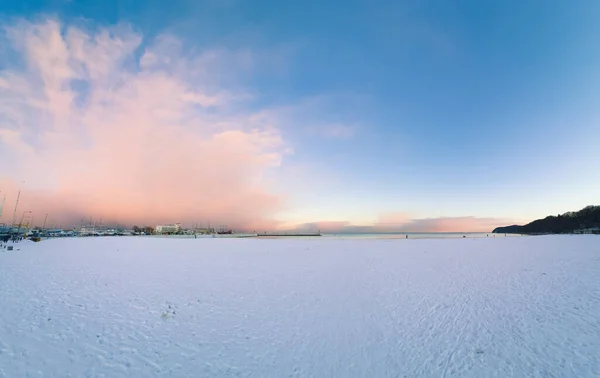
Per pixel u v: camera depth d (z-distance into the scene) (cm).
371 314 1065
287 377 669
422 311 1084
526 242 4284
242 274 1814
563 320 947
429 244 4512
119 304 1147
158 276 1719
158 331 907
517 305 1110
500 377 656
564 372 664
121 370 684
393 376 671
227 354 773
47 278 1582
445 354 764
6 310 1022
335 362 734
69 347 780
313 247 4191
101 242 5309
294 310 1112
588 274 1600
